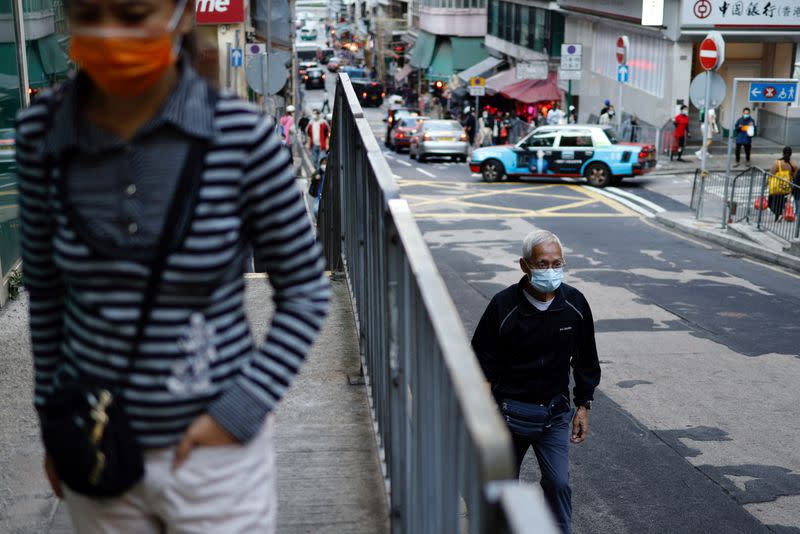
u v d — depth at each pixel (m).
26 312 6.62
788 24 33.53
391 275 3.04
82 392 1.70
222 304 1.73
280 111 30.64
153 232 1.64
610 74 43.12
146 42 1.58
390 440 3.23
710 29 33.72
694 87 22.27
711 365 11.18
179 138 1.66
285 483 3.64
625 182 30.95
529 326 4.68
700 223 22.89
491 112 55.12
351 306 5.79
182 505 1.77
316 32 134.12
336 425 4.17
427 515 2.37
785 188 19.78
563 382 4.82
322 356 5.08
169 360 1.69
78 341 1.73
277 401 1.78
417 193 29.47
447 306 2.13
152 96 1.67
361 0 134.50
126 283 1.66
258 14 27.11
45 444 1.75
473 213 25.42
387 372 3.32
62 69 10.08
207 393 1.72
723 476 7.89
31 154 1.76
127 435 1.70
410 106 84.38
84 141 1.67
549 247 4.57
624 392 10.12
